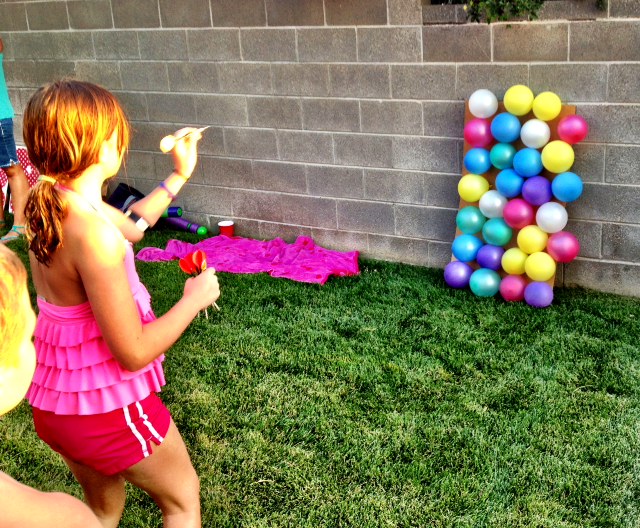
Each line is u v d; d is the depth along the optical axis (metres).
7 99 5.62
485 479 2.89
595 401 3.37
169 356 3.95
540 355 3.77
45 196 1.79
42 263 1.86
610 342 3.86
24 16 6.05
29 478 3.10
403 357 3.82
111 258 1.80
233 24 5.09
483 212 4.37
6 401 0.97
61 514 1.00
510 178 4.23
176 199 5.98
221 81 5.33
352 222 5.20
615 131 4.13
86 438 1.96
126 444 1.99
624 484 2.83
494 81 4.36
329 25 4.73
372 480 2.93
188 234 5.88
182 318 1.94
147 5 5.41
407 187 4.89
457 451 3.07
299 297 4.60
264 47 5.04
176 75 5.51
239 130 5.41
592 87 4.10
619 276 4.40
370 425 3.27
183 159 2.42
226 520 2.77
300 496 2.87
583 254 4.46
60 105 1.77
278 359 3.88
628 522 2.65
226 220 5.79
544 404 3.36
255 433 3.27
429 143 4.70
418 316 4.26
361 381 3.63
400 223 5.01
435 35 4.43
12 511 0.96
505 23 4.20
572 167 4.30
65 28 5.89
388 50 4.61
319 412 3.39
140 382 1.99
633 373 3.57
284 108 5.14
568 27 4.04
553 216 4.10
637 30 3.88
